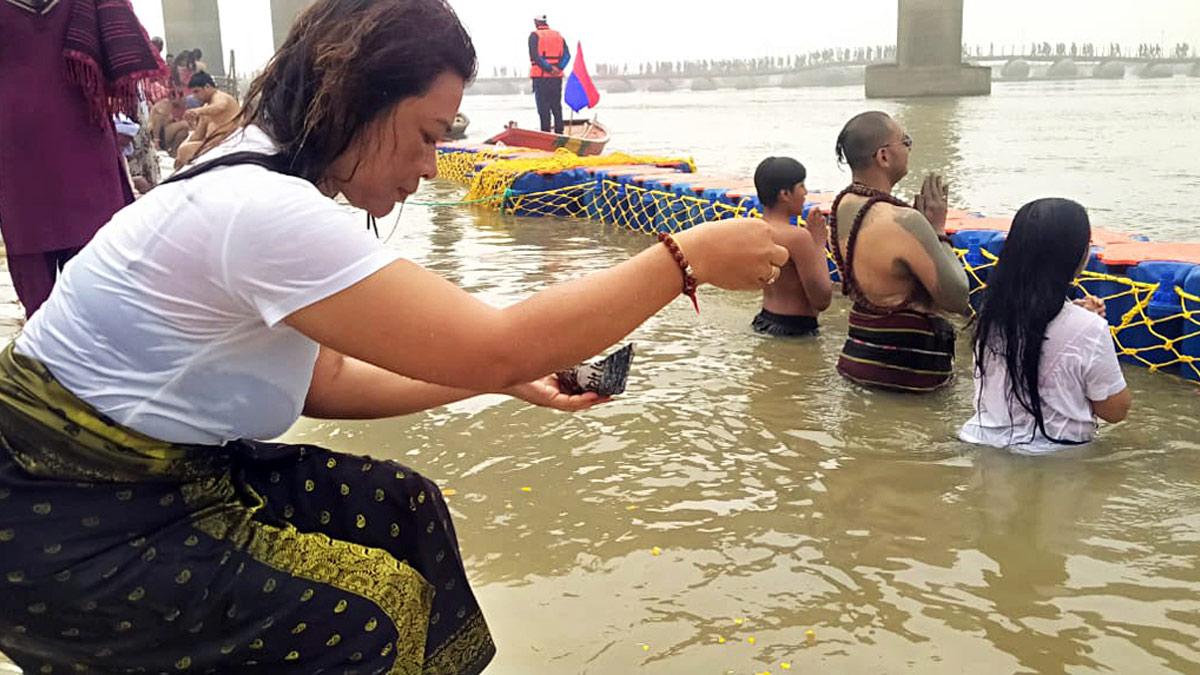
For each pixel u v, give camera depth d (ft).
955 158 44.73
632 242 27.94
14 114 12.65
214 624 5.44
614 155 36.96
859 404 14.29
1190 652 8.11
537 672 7.98
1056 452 12.31
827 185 38.99
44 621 5.28
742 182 28.73
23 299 13.57
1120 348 15.72
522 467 12.25
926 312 14.61
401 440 13.20
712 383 15.30
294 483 6.06
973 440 12.81
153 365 5.20
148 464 5.33
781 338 17.83
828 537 10.26
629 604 9.06
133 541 5.29
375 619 5.79
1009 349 12.25
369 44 5.19
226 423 5.49
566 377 6.88
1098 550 9.86
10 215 12.95
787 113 91.45
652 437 13.14
